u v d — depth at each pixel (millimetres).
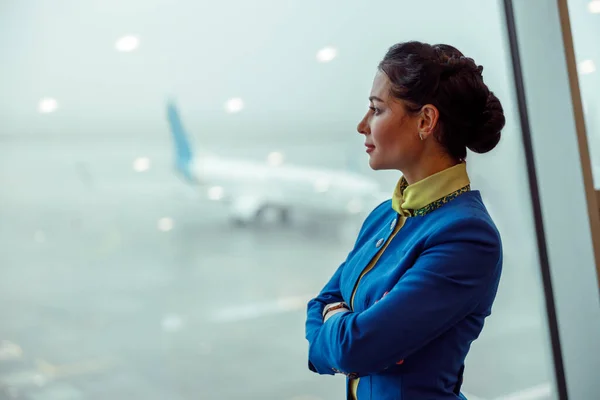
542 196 1750
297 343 3326
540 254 1755
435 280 761
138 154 2670
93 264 2756
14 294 2473
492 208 2020
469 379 2221
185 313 3152
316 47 2510
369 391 842
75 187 2557
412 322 749
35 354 2553
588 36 1725
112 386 2820
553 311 1744
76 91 2367
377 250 885
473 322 823
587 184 1651
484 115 837
